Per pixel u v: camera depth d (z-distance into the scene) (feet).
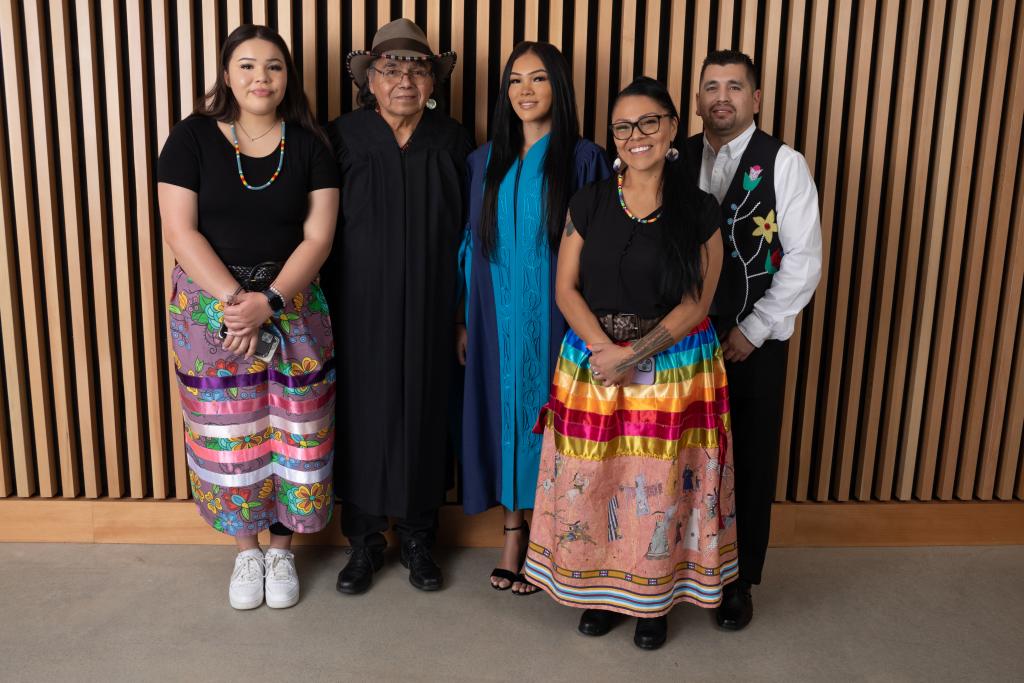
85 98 8.46
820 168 9.25
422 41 7.70
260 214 7.28
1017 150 8.96
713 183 7.61
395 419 8.09
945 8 8.80
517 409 8.07
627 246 6.75
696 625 7.83
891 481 9.70
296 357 7.54
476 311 8.07
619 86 9.01
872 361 9.46
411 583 8.46
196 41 8.68
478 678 6.87
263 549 9.23
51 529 9.21
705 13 8.71
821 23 8.68
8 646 7.11
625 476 7.09
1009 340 9.37
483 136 8.86
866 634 7.72
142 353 9.27
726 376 7.27
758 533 7.87
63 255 9.11
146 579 8.40
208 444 7.57
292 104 7.54
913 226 9.10
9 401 9.09
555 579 7.34
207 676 6.77
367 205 7.85
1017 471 9.95
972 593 8.57
